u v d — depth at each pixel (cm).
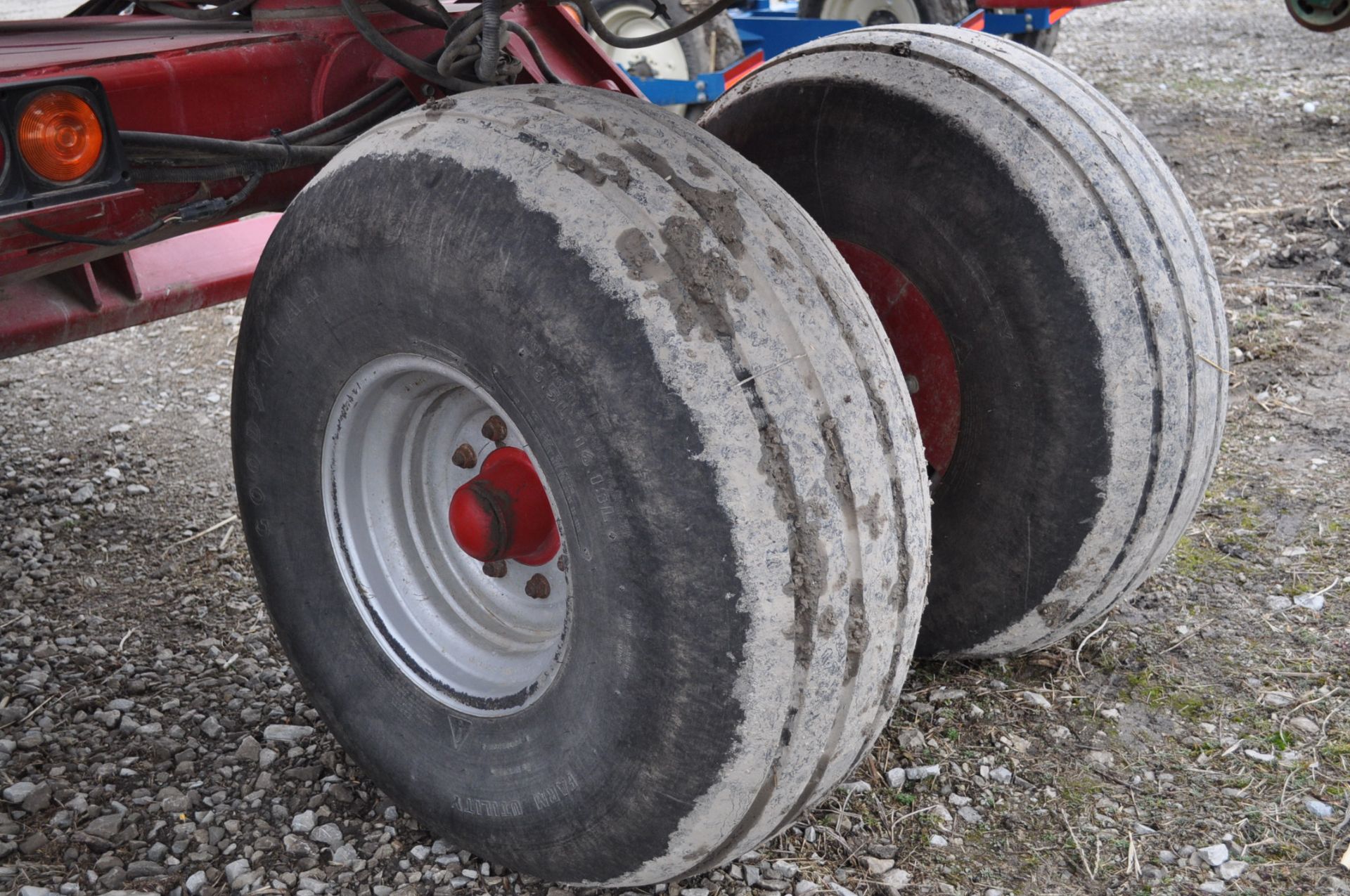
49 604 321
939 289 259
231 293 323
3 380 486
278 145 227
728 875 218
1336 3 250
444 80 230
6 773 250
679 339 162
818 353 170
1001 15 663
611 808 183
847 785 243
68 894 214
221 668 291
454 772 209
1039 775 246
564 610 216
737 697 166
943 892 215
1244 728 257
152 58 222
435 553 230
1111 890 215
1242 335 460
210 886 218
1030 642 269
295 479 224
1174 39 1094
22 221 172
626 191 171
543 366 171
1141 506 244
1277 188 631
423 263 181
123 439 432
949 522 268
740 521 161
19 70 203
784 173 280
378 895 215
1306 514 340
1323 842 224
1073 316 238
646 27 623
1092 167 241
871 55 268
